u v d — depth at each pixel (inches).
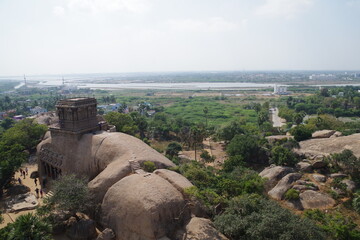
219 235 1125.1
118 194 1268.5
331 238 1242.6
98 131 1898.4
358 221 1454.2
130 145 1662.2
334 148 2224.4
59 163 1814.7
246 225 1112.2
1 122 4847.4
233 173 1865.2
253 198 1359.5
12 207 1530.5
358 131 2669.8
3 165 1743.4
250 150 2465.6
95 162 1644.9
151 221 1117.7
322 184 1808.6
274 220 1058.7
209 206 1315.2
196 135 2677.2
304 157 2257.6
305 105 6048.2
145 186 1241.4
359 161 1836.9
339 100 5959.6
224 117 5871.1
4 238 1006.4
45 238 942.4
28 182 1975.9
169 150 2778.1
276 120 5295.3
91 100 1940.2
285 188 1728.6
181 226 1206.3
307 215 1466.5
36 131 2736.2
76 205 1261.1
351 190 1718.8
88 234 1230.9
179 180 1401.3
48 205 1330.0
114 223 1231.5
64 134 1855.3
